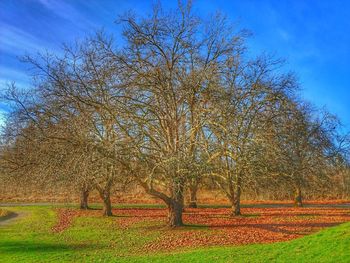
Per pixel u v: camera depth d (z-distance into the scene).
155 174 20.45
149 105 20.92
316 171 32.09
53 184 20.95
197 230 22.16
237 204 31.02
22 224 26.78
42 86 20.91
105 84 20.11
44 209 37.34
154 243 18.77
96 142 18.75
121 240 19.83
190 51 21.86
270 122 24.02
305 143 30.30
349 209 38.25
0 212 34.22
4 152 25.44
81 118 18.91
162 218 29.06
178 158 18.25
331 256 12.05
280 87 24.88
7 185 28.09
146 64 21.08
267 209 38.53
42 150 19.42
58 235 21.72
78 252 16.69
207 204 46.59
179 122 21.88
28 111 20.64
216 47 22.91
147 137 20.67
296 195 42.66
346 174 39.91
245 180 22.27
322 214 32.06
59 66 20.25
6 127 24.05
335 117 36.31
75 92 19.73
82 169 17.81
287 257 12.87
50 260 15.01
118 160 18.58
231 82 22.75
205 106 21.45
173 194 21.66
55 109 20.08
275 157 21.77
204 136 21.36
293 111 25.44
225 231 21.81
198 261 13.72
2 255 16.17
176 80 21.80
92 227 24.78
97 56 20.31
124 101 20.48
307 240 14.23
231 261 13.23
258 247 15.13
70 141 18.86
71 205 41.66
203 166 19.00
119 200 50.16
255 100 23.61
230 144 20.58
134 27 20.77
